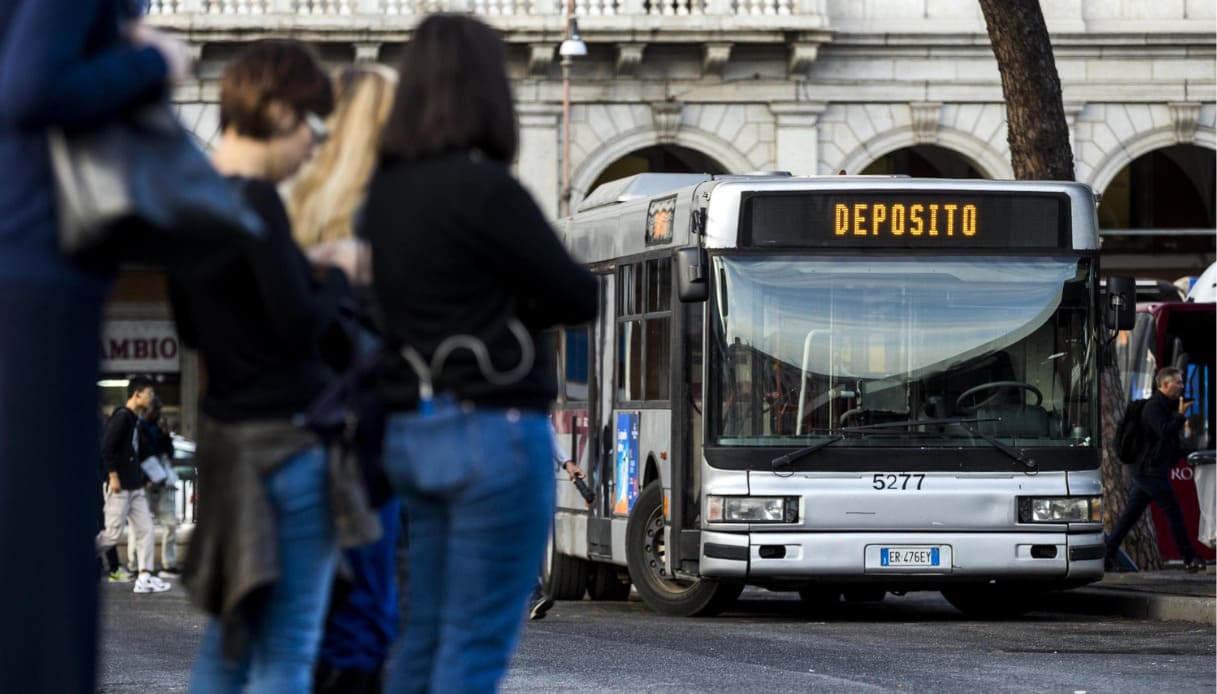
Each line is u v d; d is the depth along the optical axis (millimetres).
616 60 85312
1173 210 96750
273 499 11516
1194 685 24703
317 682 14070
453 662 11180
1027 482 35688
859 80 86312
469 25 11328
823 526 35312
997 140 86438
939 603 43531
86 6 9359
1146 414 47094
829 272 35750
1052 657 28594
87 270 9711
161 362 98750
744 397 35469
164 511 61500
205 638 12242
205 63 84438
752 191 35719
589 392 42469
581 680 24953
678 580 38219
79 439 9688
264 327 11500
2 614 9531
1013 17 47531
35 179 9531
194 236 9875
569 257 11078
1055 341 36062
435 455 11055
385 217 11211
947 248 35938
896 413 35656
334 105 12375
